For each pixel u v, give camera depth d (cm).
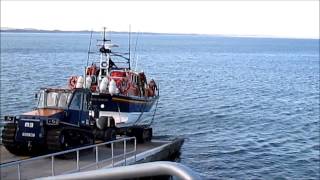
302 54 19212
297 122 4081
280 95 5969
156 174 281
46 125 1773
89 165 1673
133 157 1900
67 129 1812
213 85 6756
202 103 4959
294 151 2966
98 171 307
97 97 2286
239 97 5591
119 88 2345
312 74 9381
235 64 11762
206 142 3147
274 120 4144
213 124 3847
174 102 4944
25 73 7306
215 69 9850
